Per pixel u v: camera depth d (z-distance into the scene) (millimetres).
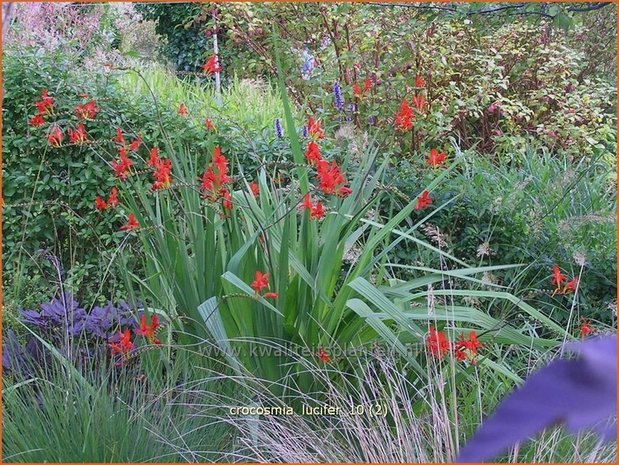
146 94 4812
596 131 6320
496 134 6750
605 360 330
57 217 4484
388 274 3842
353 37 6152
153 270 3262
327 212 2980
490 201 4375
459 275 2906
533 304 4074
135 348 2977
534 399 321
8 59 4508
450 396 2617
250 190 3193
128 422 2494
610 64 7613
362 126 5711
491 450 308
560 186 4570
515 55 6961
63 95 4430
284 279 2812
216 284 2975
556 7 3785
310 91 6145
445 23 6301
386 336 2555
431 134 5652
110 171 4449
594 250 4215
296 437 2574
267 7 6336
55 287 4102
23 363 3158
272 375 2885
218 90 6145
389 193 3986
